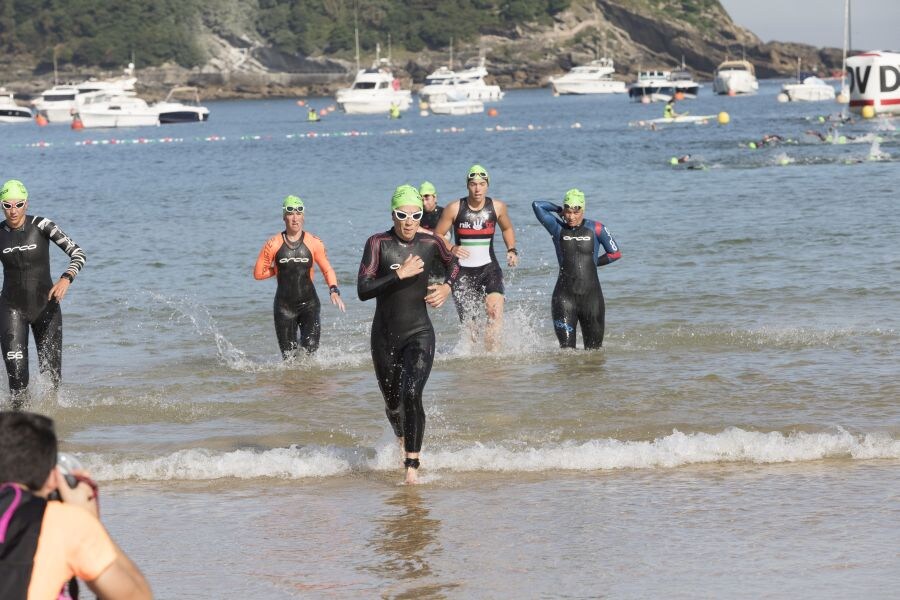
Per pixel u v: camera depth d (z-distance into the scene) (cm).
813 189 3247
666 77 16825
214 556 729
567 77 19888
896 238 2225
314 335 1415
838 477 866
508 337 1515
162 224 3061
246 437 1043
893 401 1096
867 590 637
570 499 830
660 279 1902
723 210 2848
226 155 6831
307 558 721
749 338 1430
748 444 941
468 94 15888
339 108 14162
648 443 957
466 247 1441
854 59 7838
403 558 716
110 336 1602
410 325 922
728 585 652
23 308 1208
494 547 732
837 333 1441
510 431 1034
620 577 671
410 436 888
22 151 8094
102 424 1107
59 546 392
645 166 4594
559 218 1404
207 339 1574
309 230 2781
